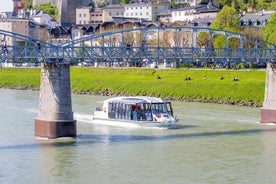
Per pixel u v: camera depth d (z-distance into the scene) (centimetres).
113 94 18050
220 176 7369
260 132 10556
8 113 13012
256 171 7619
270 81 12138
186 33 19362
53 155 8456
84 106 14600
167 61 11612
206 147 9112
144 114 11238
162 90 16988
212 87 16112
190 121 11838
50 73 9794
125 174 7456
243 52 13350
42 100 9900
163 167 7800
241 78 16750
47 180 7188
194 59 11962
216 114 12925
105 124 11669
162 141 9612
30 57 9631
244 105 14888
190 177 7319
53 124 9725
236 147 9112
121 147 9075
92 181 7144
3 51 9612
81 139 9769
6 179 7231
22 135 10056
